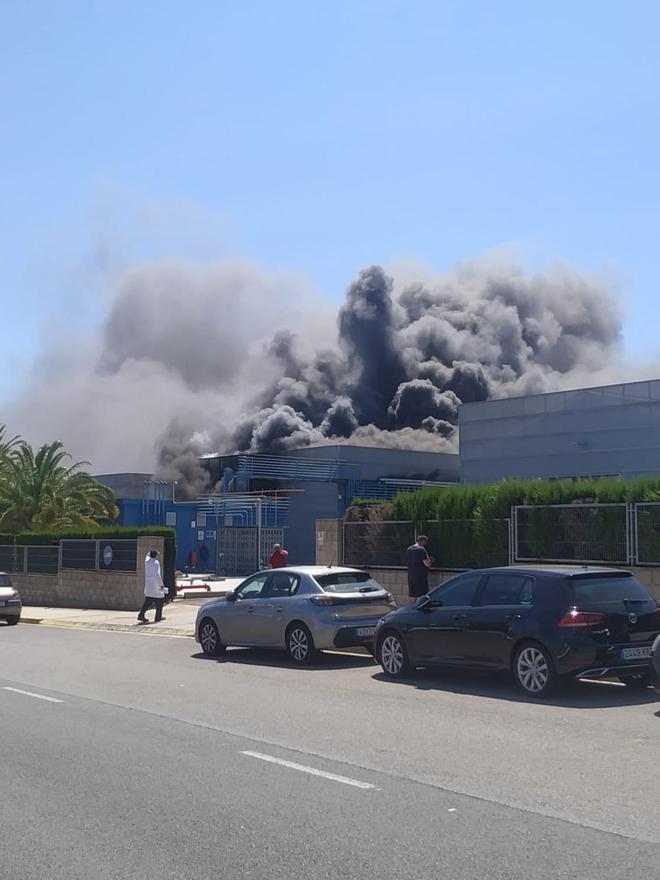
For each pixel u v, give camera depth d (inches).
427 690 507.2
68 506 1697.8
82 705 473.1
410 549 763.4
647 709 438.6
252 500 1868.8
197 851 240.4
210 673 594.6
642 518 660.7
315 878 219.1
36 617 1115.3
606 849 236.2
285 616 632.4
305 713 441.1
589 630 458.6
